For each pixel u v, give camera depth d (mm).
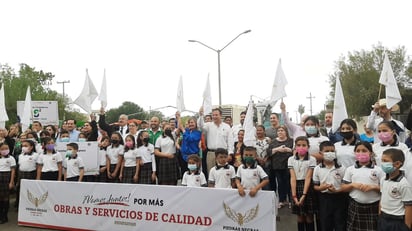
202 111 8875
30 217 7367
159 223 6223
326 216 5496
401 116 9328
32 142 8586
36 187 7328
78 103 9438
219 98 24469
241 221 5688
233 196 5754
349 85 35062
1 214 7824
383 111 6238
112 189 6605
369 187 4832
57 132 10750
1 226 7469
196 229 5969
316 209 5887
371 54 35469
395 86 6078
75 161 8203
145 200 6324
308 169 5918
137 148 8336
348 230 5152
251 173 6184
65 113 51812
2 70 39719
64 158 8586
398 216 4410
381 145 5281
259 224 5594
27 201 7426
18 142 9539
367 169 4945
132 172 8242
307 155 6109
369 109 34219
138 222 6371
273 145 8016
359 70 35219
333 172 5434
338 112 7066
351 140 5727
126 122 9953
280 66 7684
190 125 8617
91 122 9664
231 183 6527
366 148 4965
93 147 8508
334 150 5449
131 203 6430
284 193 8117
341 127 5762
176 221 6105
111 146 8766
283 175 8047
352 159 5527
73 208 6918
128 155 8258
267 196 5559
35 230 7125
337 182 5395
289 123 7922
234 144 8492
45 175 8234
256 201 5621
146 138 8430
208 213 5902
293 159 6227
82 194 6844
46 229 7160
